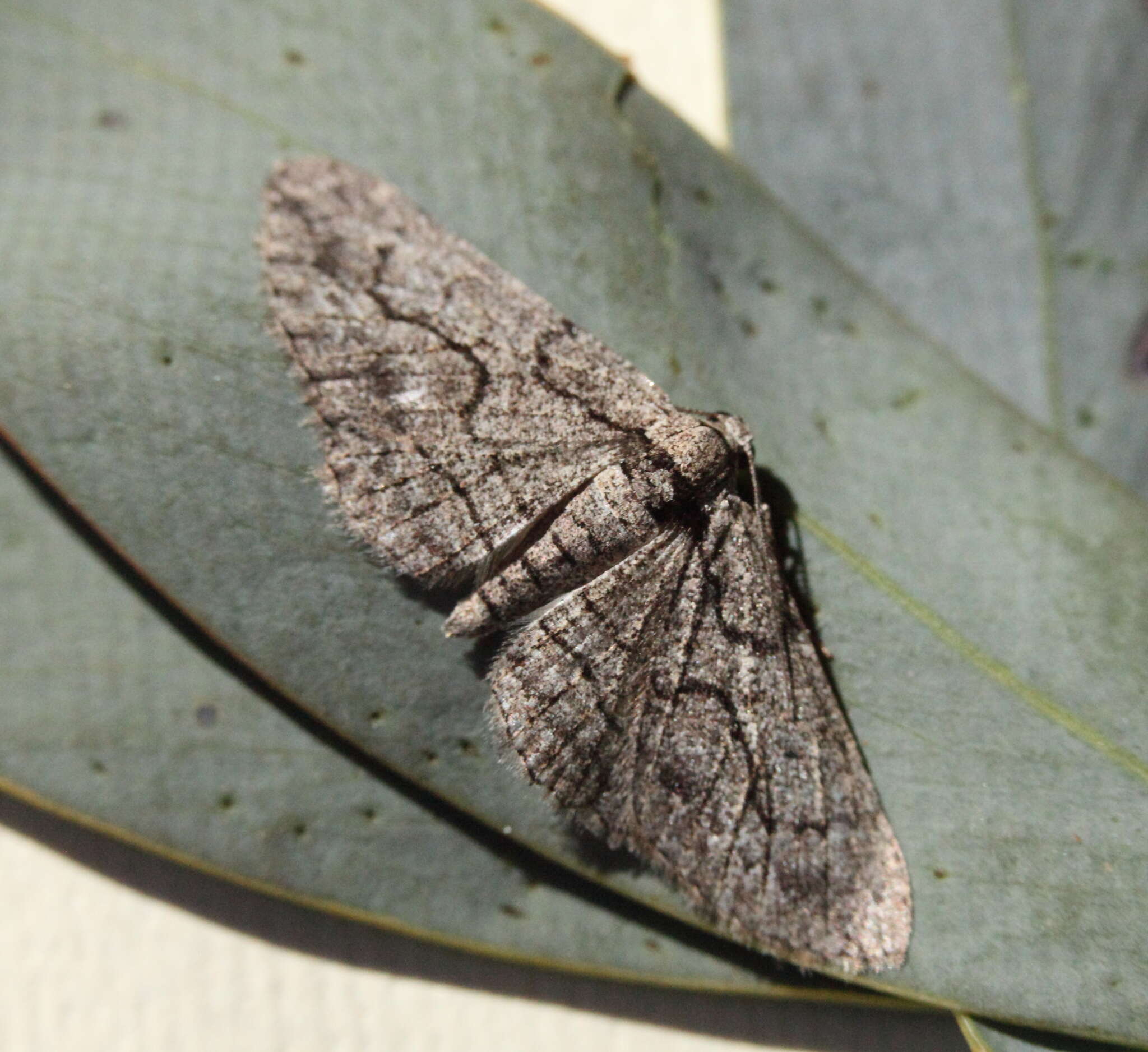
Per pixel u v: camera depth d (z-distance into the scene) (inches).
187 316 6.1
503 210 6.3
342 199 6.2
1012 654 6.2
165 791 6.2
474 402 6.2
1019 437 6.3
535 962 6.2
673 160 6.4
